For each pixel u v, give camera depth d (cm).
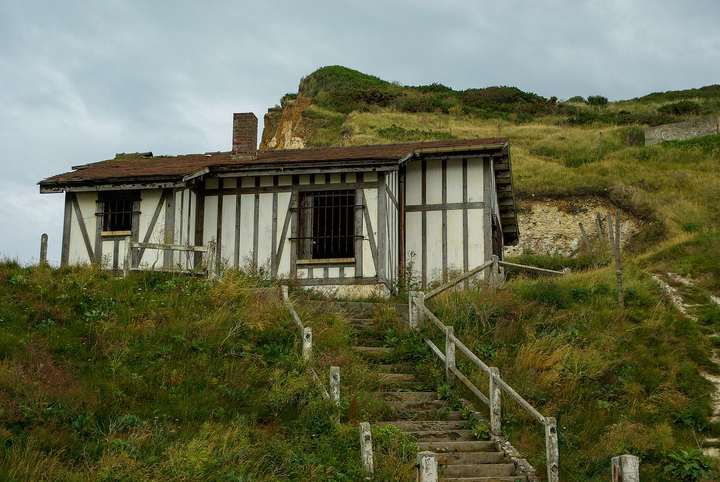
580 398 1075
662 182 3194
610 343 1220
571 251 2919
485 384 1062
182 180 1535
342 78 6331
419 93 5975
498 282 1504
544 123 5288
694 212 2825
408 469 781
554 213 3108
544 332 1243
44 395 891
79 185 1593
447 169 1784
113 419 892
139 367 1020
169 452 789
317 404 915
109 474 735
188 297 1261
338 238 1595
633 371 1150
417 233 1766
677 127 4069
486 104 5672
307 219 1620
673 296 1517
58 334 1084
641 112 5388
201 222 1656
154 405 938
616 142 4228
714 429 1025
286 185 1636
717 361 1231
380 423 947
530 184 3272
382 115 5031
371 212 1584
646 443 951
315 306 1321
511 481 825
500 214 2142
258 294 1302
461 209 1758
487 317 1280
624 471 661
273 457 819
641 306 1399
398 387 1092
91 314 1154
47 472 750
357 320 1329
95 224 1609
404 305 1395
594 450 936
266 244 1617
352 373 1054
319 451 832
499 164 1848
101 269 1399
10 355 1001
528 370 1116
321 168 1586
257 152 1909
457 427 966
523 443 929
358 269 1557
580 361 1146
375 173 1597
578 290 1424
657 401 1084
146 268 1426
